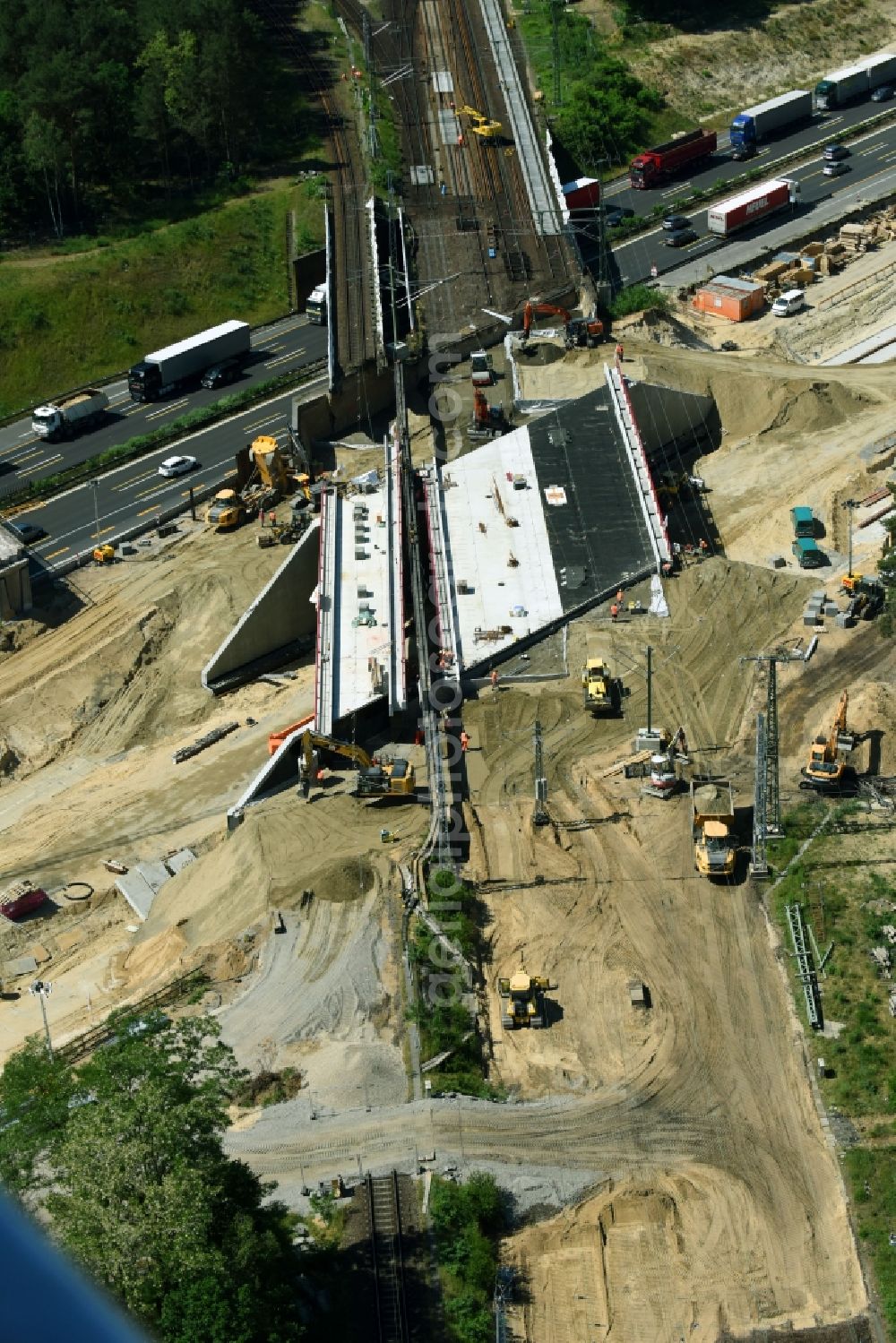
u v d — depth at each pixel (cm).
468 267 19275
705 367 17475
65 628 14912
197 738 13788
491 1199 9275
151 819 12975
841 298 19688
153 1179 8175
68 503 16612
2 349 18675
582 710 13175
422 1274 8894
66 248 19988
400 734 13062
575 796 12362
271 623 14650
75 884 12362
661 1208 9444
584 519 14912
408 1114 9856
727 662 13612
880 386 17412
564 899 11469
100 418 18038
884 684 13250
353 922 11200
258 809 12331
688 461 16762
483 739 12900
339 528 14938
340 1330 8569
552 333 18050
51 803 13288
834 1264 9162
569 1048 10394
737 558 15162
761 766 11144
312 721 12900
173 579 15412
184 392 18462
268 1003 10625
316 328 19638
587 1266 9156
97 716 14138
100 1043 10419
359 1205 9250
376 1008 10569
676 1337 8825
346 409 17412
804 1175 9619
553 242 19712
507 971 10919
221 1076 9262
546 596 14200
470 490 15275
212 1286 7806
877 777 12350
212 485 16662
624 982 10838
